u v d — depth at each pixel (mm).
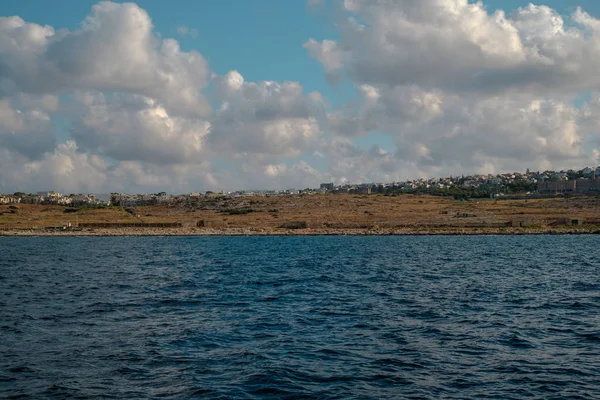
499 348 29172
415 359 26953
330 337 31766
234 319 37531
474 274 71562
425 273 73125
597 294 50750
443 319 37562
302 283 60812
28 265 88000
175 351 28344
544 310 41375
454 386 22906
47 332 33094
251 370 24844
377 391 22250
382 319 37562
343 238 196125
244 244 161500
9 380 23453
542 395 21828
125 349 28750
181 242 175750
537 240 172000
